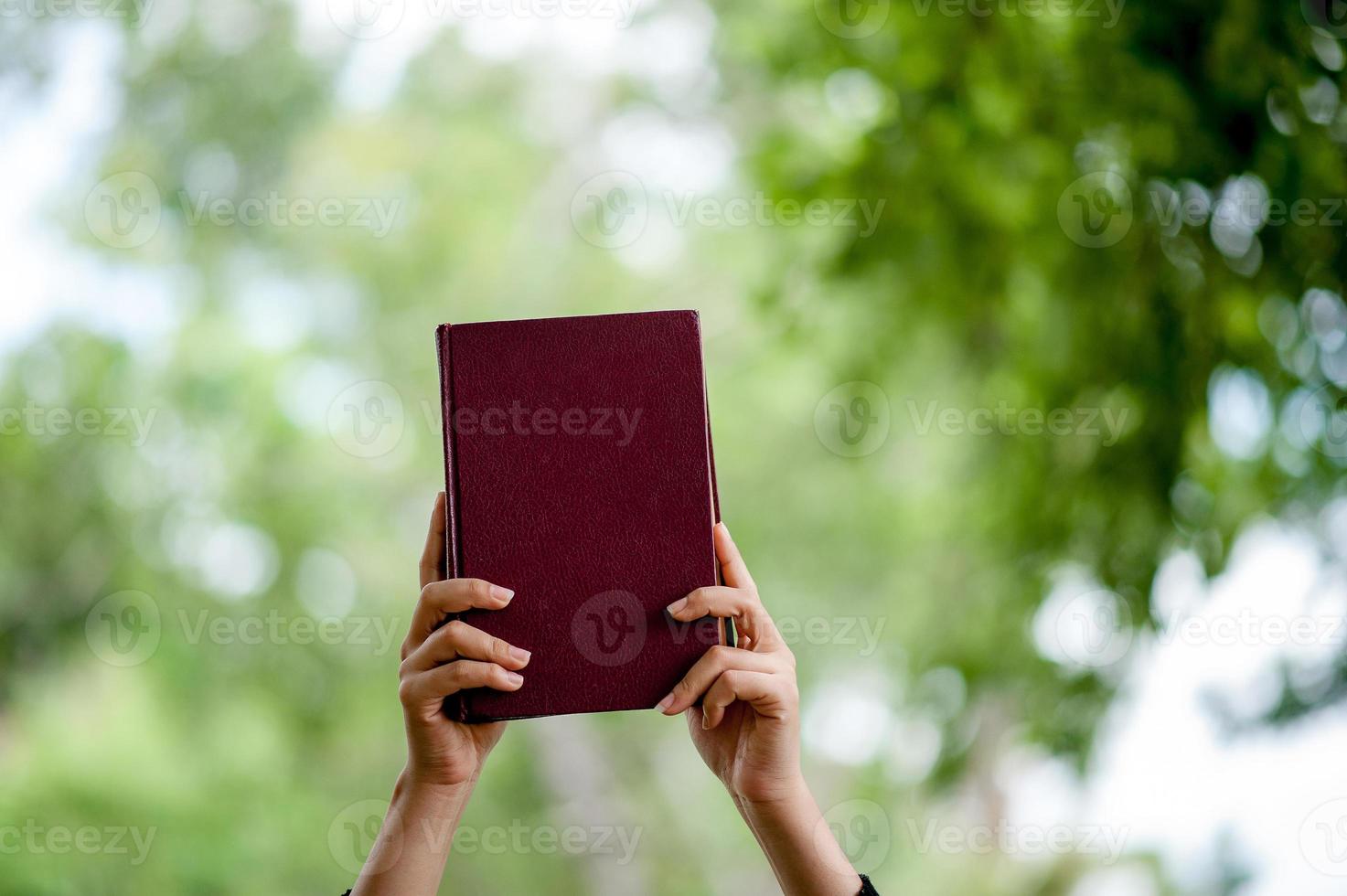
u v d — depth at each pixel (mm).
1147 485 4359
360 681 12523
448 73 13750
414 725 1568
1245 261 4062
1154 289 4254
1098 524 4551
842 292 5113
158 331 12836
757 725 1608
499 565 1596
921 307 4969
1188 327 4227
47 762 10789
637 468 1618
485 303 13203
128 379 12578
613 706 1583
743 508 12367
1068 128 4316
